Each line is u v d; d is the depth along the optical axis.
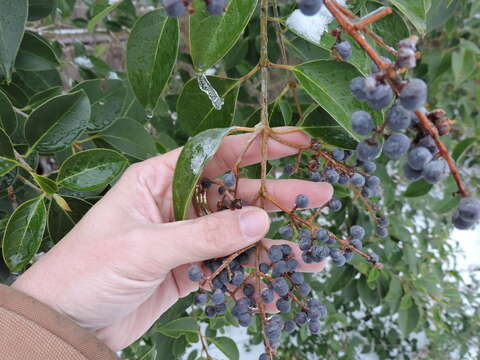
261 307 0.20
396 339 0.72
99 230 0.24
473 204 0.13
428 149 0.14
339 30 0.17
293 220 0.22
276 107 0.26
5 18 0.21
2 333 0.20
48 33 0.48
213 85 0.24
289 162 0.35
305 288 0.21
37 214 0.23
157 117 0.43
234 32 0.17
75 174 0.24
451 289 0.46
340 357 0.70
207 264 0.23
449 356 0.70
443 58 0.43
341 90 0.20
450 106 0.57
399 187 0.66
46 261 0.24
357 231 0.20
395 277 0.45
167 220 0.28
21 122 0.29
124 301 0.25
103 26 0.53
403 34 0.21
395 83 0.12
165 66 0.22
